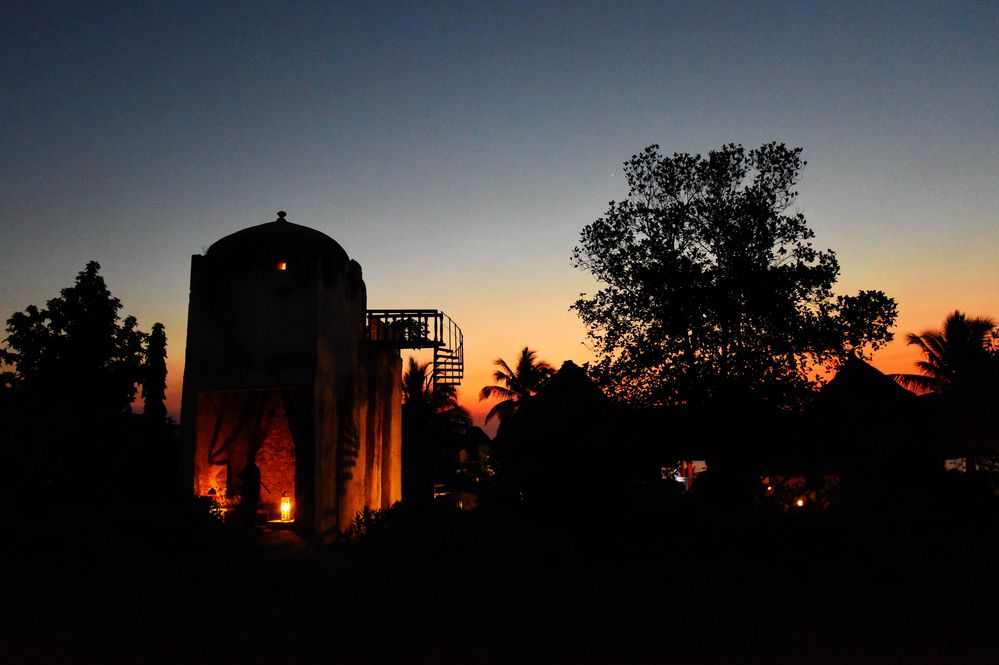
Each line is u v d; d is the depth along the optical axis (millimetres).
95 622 7988
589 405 16281
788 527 10258
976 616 8758
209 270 16266
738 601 8664
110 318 22000
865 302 15656
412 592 8586
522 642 7984
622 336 16891
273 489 18641
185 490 14492
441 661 7281
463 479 21469
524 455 15273
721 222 16500
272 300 15922
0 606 8102
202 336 15992
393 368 23422
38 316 21234
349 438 17766
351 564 9523
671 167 17047
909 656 7805
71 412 14859
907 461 16000
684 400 16344
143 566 9711
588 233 17406
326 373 16219
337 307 17094
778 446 15891
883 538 9688
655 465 16281
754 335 16234
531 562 9234
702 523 10852
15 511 10883
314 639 7820
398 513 9930
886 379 20656
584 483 14008
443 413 37406
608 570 9773
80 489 13281
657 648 8031
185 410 15719
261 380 15602
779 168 16656
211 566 10375
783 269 16297
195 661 7195
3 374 20500
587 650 7891
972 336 28688
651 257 16906
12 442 12812
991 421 20250
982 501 12930
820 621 8406
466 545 9266
